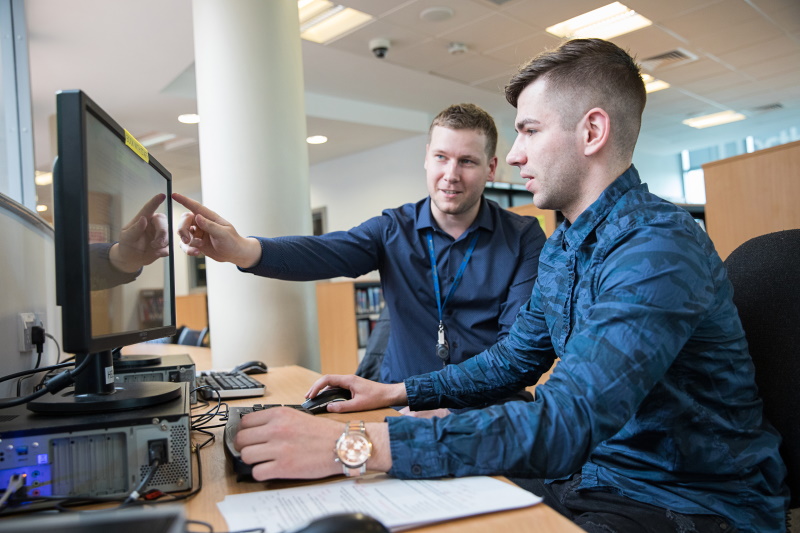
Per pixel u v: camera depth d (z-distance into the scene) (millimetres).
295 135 2355
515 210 4258
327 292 5777
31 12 3334
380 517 612
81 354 770
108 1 3234
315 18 4199
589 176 979
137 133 5988
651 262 810
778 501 889
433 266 1669
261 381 1776
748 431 906
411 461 727
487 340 1627
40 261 1412
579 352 782
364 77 5379
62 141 698
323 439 745
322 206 8133
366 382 1220
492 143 1657
